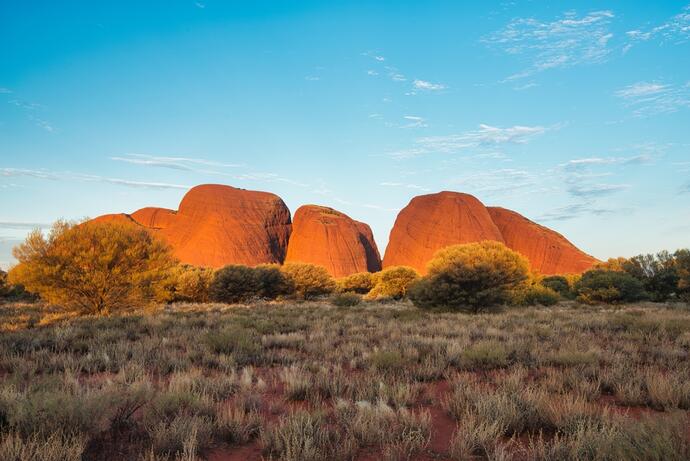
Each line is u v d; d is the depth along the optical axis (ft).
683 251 113.70
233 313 72.74
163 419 16.78
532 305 100.78
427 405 20.44
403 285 149.59
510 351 31.27
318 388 22.41
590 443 12.97
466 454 13.55
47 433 14.23
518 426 16.31
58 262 64.28
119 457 13.51
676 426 12.74
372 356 29.40
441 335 42.11
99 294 65.41
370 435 15.29
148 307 68.44
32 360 30.07
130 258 67.97
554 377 23.04
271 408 19.13
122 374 23.40
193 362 30.04
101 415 15.26
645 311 70.85
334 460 13.58
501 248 97.19
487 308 75.51
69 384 19.85
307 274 153.28
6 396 16.92
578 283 116.57
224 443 15.56
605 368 25.59
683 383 20.84
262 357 31.45
